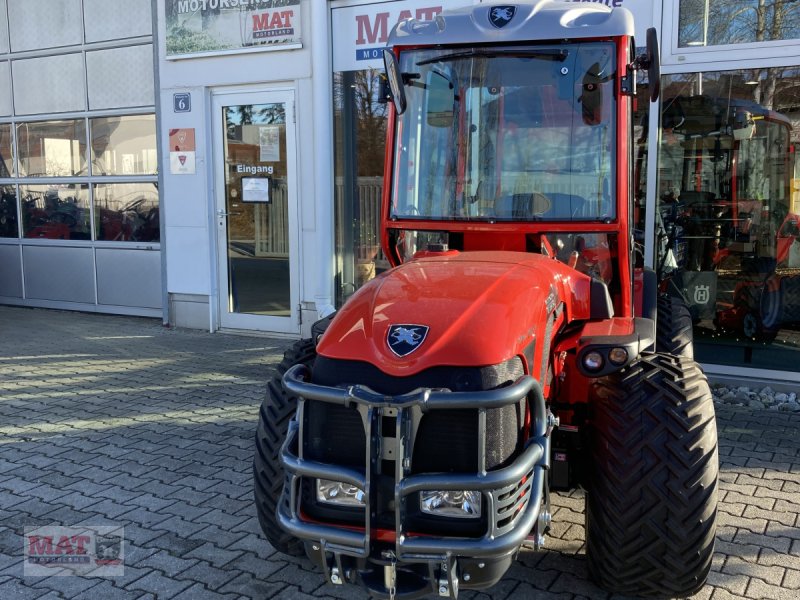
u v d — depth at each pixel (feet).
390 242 13.92
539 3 12.95
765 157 21.47
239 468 16.39
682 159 22.13
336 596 11.46
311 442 9.52
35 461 16.85
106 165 32.71
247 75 27.50
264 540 13.23
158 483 15.62
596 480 10.57
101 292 33.63
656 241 22.57
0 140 35.55
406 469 8.82
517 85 12.83
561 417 11.81
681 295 22.79
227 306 29.58
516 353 9.25
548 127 12.72
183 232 29.73
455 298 9.79
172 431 18.71
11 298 36.32
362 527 9.24
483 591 11.48
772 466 16.15
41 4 33.09
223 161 28.89
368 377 9.21
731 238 22.13
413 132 13.43
